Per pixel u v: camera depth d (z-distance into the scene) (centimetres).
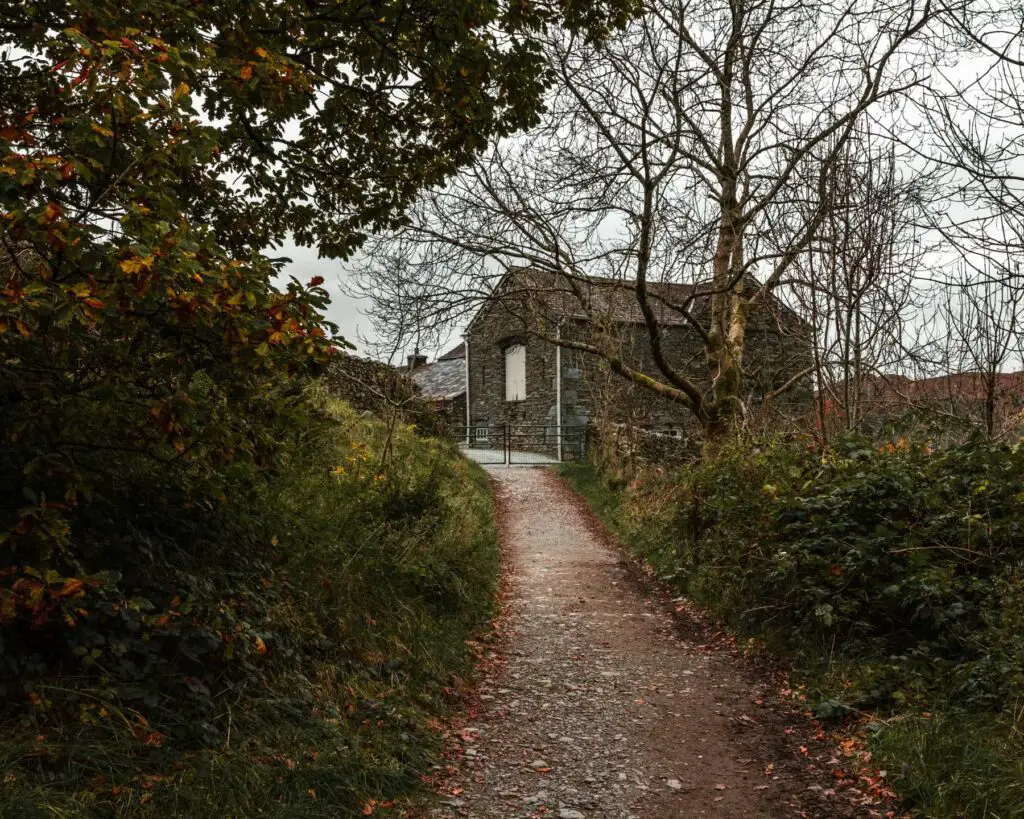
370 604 591
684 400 1229
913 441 702
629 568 1042
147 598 376
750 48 1014
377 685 493
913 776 379
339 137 711
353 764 382
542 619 795
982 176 506
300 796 338
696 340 2120
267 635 424
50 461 319
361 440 1112
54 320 283
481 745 477
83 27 358
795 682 561
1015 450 585
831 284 811
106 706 324
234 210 699
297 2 494
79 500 388
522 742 484
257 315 326
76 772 292
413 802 383
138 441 406
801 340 923
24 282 291
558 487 1756
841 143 813
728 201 1096
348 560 597
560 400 2269
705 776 432
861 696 493
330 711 425
